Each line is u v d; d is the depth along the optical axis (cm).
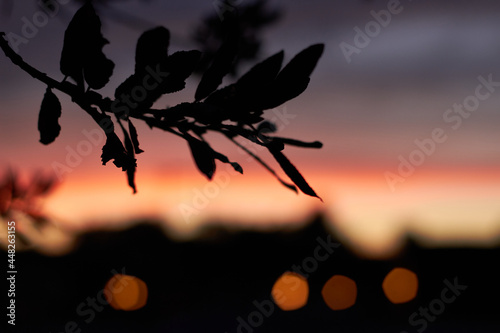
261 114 86
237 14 88
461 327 1147
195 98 86
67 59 82
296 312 1152
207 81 86
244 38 165
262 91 86
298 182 80
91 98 80
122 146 80
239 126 86
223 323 972
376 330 1094
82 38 82
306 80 87
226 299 1082
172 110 80
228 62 87
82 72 82
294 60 88
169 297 962
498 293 1215
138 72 81
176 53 81
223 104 86
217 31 168
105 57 83
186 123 83
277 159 80
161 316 973
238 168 82
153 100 81
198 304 1034
